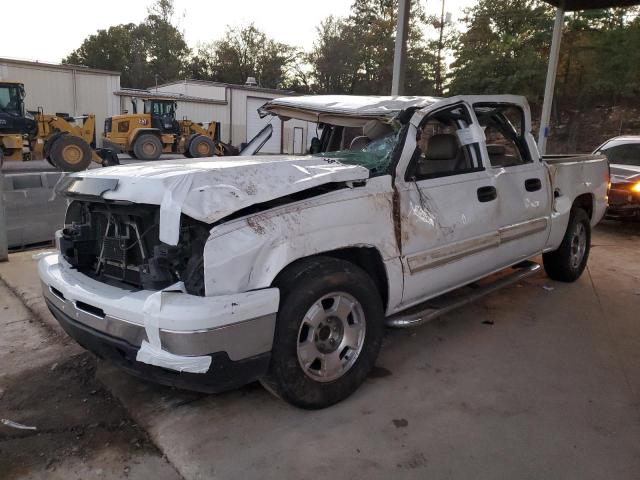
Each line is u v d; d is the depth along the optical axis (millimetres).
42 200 6852
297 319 2830
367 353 3240
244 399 3229
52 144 17094
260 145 4930
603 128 23047
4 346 4027
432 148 4074
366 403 3182
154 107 23656
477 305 4961
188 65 67938
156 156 22156
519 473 2543
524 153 4824
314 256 3043
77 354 3896
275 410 3096
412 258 3488
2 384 3480
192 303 2516
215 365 2564
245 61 61062
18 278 5453
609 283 5762
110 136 22219
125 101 30969
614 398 3275
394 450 2717
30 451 2756
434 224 3627
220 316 2510
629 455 2691
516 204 4426
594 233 8852
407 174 3514
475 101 4164
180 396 3273
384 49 44906
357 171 3156
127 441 2844
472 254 3984
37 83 28375
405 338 4191
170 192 2607
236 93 33344
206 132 24953
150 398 3258
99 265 3217
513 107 4672
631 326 4500
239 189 2701
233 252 2621
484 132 4484
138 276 2932
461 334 4281
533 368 3682
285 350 2812
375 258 3354
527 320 4605
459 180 3883
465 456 2672
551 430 2908
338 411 3090
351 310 3150
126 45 66000
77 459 2688
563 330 4391
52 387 3439
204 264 2574
